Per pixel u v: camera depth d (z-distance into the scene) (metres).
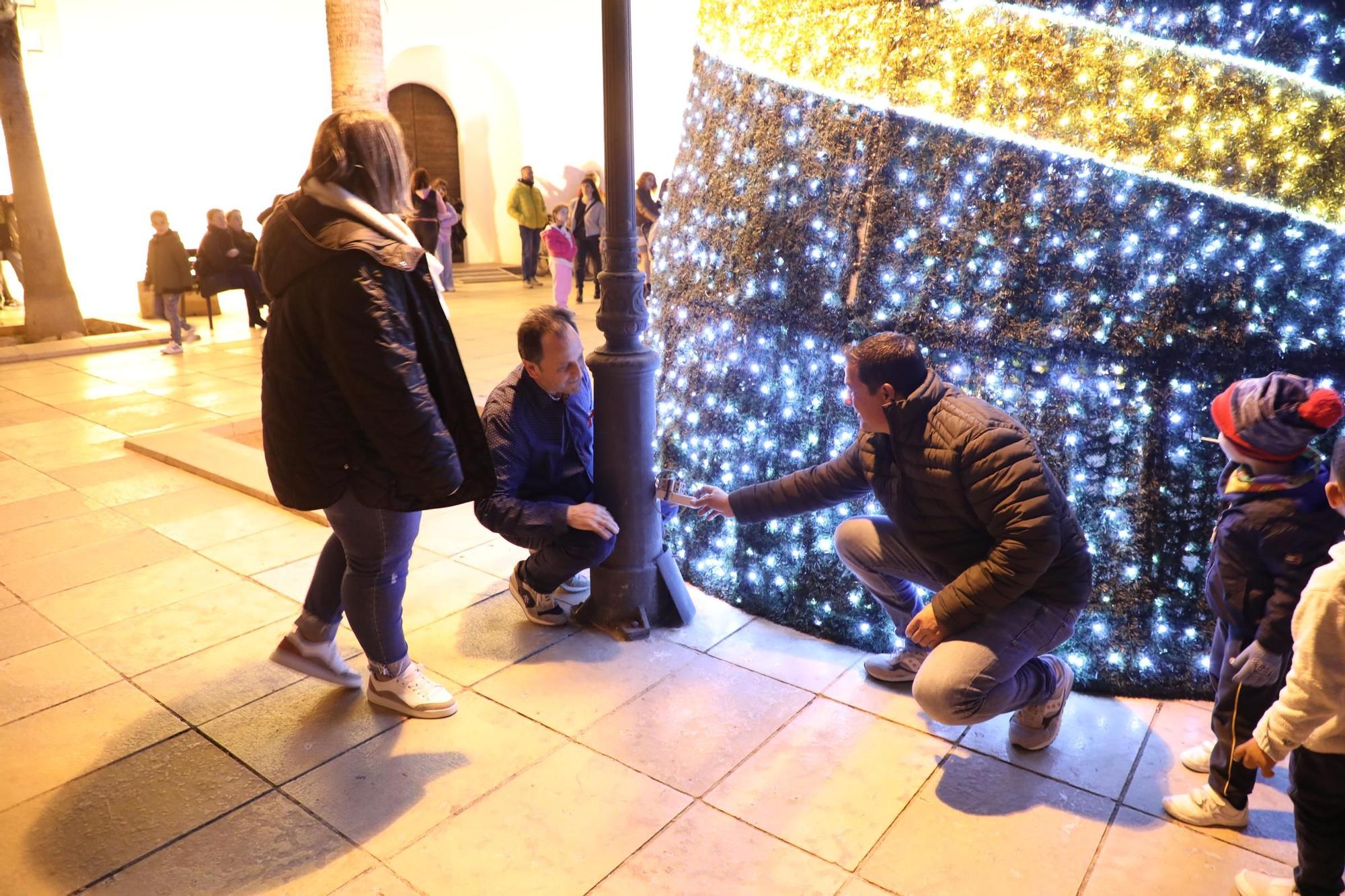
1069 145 2.75
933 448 2.29
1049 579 2.36
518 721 2.75
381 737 2.68
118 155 12.23
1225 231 2.66
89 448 5.66
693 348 3.63
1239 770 2.19
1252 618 2.06
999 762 2.54
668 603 3.32
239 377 7.74
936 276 2.95
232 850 2.23
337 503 2.48
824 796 2.41
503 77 14.85
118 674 3.04
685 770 2.52
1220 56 2.61
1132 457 2.81
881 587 2.81
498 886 2.11
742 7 3.46
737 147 3.46
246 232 10.46
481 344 8.76
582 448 3.26
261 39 12.77
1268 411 1.92
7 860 2.19
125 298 12.66
